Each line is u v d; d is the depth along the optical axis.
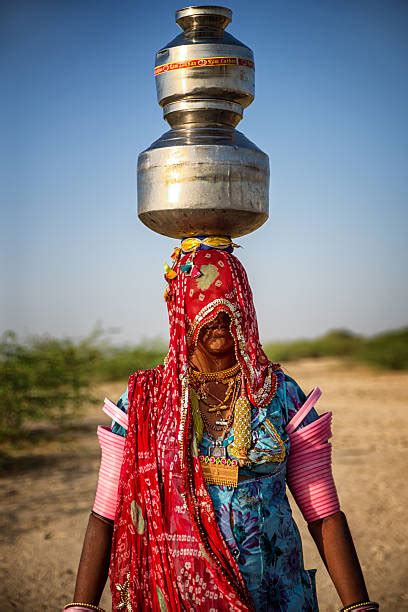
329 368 22.78
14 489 7.46
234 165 2.35
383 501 6.92
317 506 2.38
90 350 11.14
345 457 8.91
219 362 2.41
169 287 2.46
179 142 2.37
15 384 9.66
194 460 2.29
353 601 2.31
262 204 2.43
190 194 2.33
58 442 9.92
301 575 2.38
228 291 2.38
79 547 5.72
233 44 2.43
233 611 2.24
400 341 24.83
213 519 2.27
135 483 2.35
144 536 2.34
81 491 7.37
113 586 2.36
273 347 28.38
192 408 2.34
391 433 10.56
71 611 2.38
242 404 2.33
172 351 2.38
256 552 2.28
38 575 5.18
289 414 2.39
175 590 2.27
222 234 2.43
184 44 2.41
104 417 12.18
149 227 2.50
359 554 5.58
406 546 5.71
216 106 2.41
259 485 2.32
